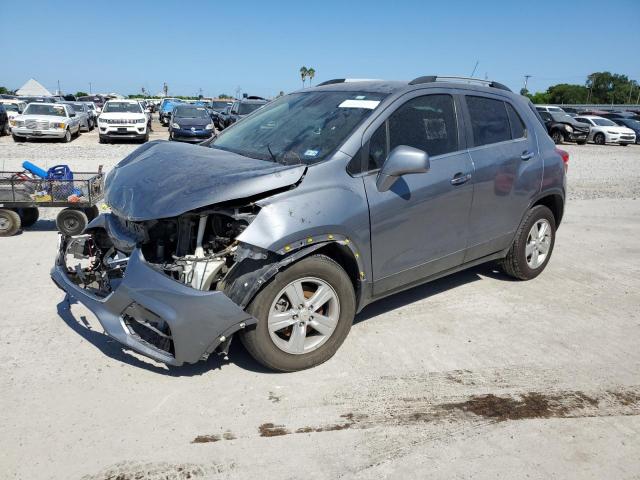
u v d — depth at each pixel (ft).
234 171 11.76
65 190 22.35
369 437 10.13
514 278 18.98
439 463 9.47
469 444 10.01
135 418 10.49
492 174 15.61
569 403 11.45
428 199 13.85
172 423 10.37
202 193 11.00
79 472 9.01
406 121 13.87
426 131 14.28
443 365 12.89
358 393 11.58
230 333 11.07
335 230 11.91
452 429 10.44
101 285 12.89
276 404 11.09
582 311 16.44
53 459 9.30
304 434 10.17
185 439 9.92
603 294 17.95
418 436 10.20
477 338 14.38
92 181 22.70
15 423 10.21
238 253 11.00
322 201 11.77
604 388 12.09
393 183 12.96
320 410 10.93
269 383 11.84
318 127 13.70
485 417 10.86
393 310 16.07
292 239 11.21
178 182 11.66
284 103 16.12
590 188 42.83
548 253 19.02
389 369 12.62
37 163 46.44
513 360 13.24
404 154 12.23
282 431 10.24
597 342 14.37
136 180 12.44
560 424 10.70
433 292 17.66
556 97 364.79
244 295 11.08
